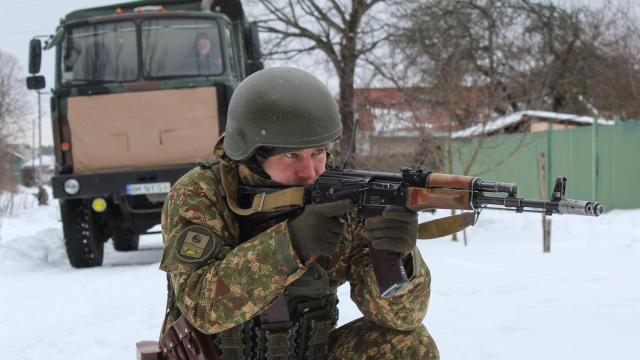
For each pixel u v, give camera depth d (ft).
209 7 30.86
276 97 7.11
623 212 46.57
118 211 30.76
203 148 28.43
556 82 83.15
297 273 6.64
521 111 57.41
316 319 7.73
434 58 54.44
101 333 17.16
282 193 7.18
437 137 41.55
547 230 28.84
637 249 27.84
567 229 39.78
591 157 51.55
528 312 15.98
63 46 28.71
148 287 23.40
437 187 6.52
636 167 50.96
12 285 25.80
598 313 15.49
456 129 43.19
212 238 7.06
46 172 232.94
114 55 28.66
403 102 43.32
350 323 8.27
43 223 71.82
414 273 7.21
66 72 28.63
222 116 28.55
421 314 7.63
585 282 19.66
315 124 7.13
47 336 17.08
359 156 42.83
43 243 34.65
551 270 22.45
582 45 83.05
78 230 29.66
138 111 28.37
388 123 42.68
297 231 6.58
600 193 51.24
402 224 6.66
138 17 28.73
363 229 7.67
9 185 104.63
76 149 28.40
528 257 26.63
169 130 28.37
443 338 14.05
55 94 28.53
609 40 81.71
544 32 83.46
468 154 51.57
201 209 7.22
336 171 7.18
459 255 28.53
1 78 160.45
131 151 28.32
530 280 20.40
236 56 30.68
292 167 7.32
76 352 15.60
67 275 28.04
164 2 31.63
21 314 19.97
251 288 6.64
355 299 7.89
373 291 7.61
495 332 14.32
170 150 28.37
